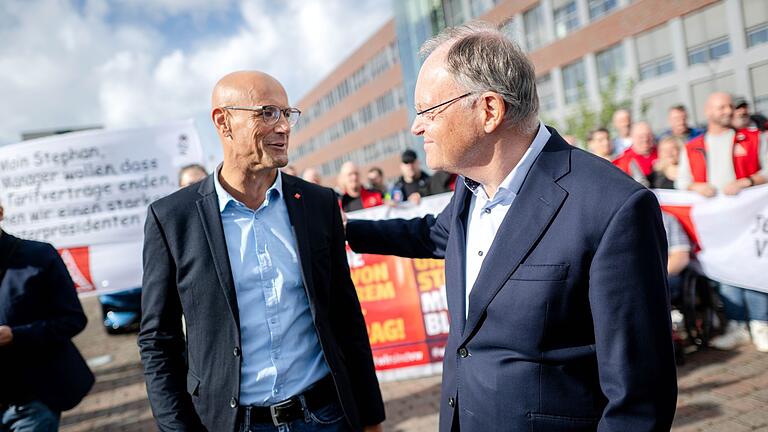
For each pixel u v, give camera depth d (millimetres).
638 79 17516
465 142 1455
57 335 2555
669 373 1251
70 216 5484
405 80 27266
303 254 1846
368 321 4785
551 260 1345
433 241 2018
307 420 1821
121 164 5586
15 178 5414
